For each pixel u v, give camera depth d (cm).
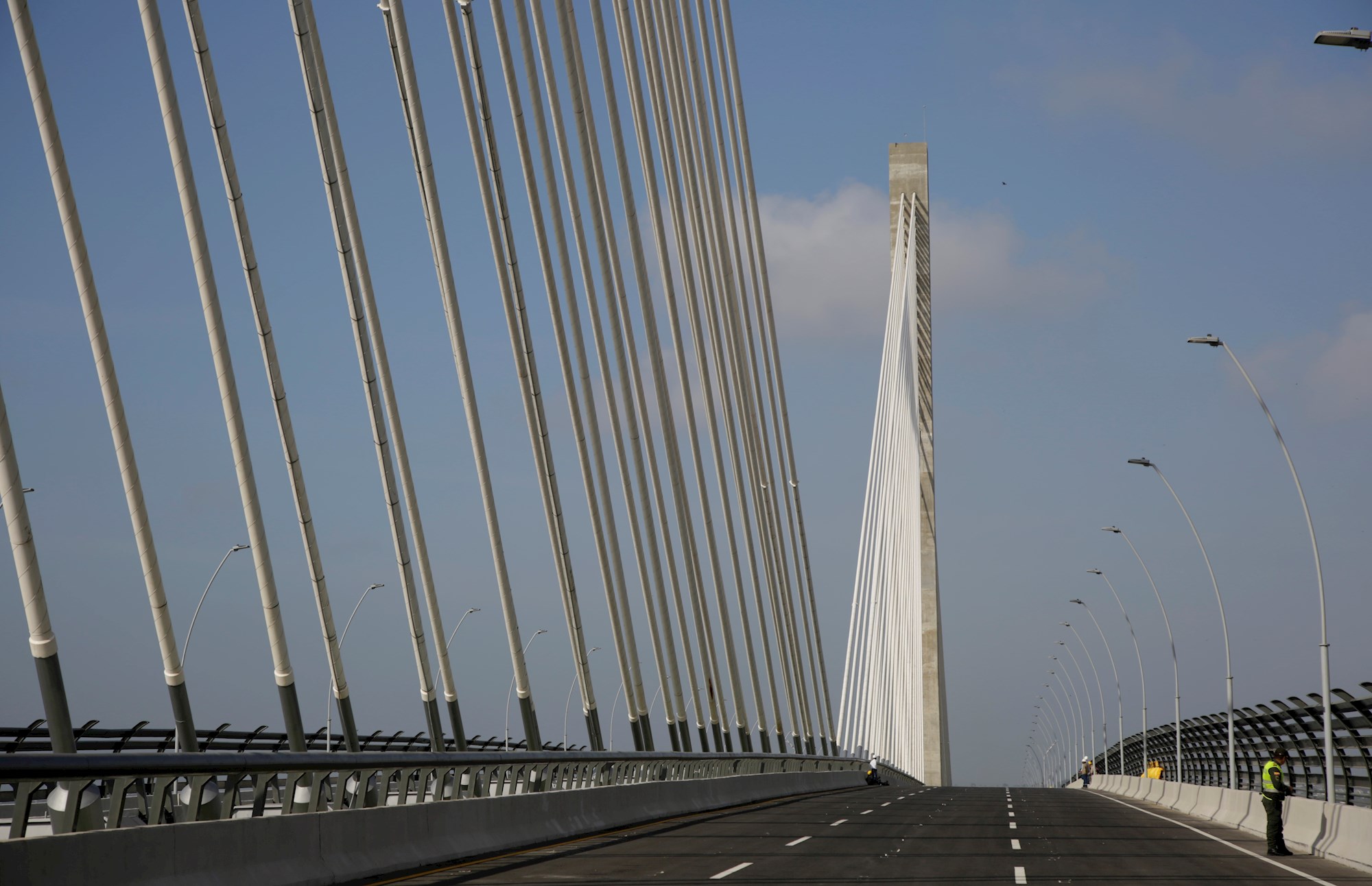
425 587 2480
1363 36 1642
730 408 5000
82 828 1183
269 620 1938
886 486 8012
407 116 2831
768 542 5312
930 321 9981
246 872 1252
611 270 3816
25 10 1650
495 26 3300
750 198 5891
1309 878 1723
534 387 3066
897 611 8162
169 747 2577
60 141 1670
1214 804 3403
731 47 5750
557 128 3569
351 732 2114
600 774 2658
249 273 2086
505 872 1526
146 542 1683
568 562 3077
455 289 2825
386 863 1504
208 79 2053
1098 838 2347
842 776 5844
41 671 1450
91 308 1672
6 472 1447
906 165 10256
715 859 1714
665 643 3797
